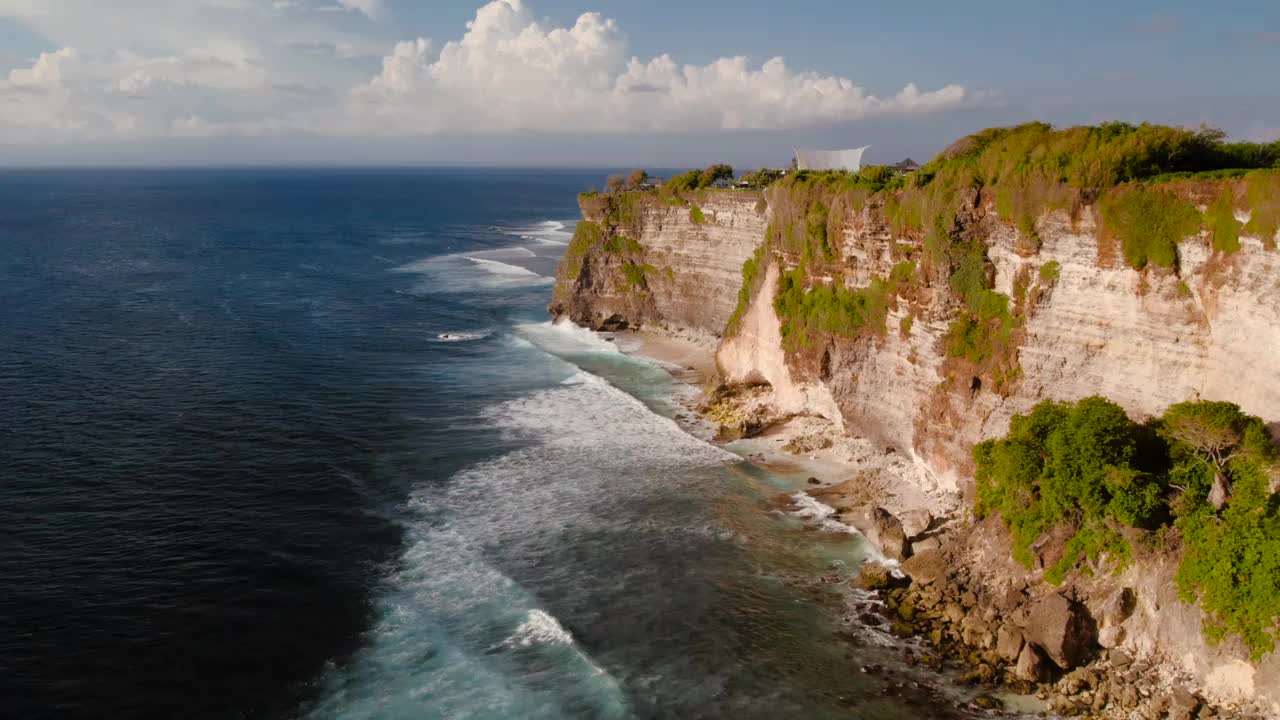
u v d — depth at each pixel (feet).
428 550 122.01
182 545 120.67
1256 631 80.02
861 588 111.75
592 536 126.93
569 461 156.25
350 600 108.78
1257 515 85.20
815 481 146.92
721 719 87.71
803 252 176.45
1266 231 92.84
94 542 120.26
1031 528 102.68
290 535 125.08
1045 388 119.75
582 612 107.04
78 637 98.37
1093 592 95.71
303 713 88.48
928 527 125.39
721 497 140.56
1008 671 93.04
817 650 98.84
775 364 186.39
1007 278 125.29
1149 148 111.55
